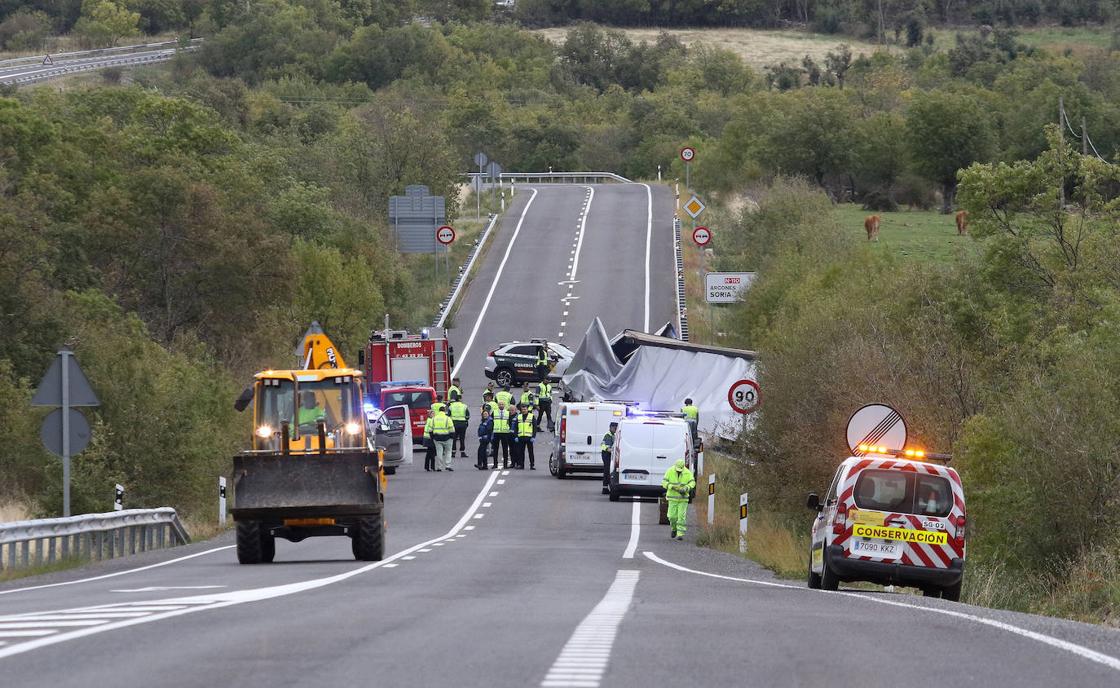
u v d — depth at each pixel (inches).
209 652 1044.5
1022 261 4202.8
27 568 2335.1
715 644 1106.1
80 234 4968.0
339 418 2536.9
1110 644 1171.3
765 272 7076.8
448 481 4532.5
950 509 1962.4
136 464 3430.1
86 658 1011.9
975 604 2062.0
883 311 3873.0
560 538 3125.0
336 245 7450.8
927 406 3243.1
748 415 3956.7
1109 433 2495.1
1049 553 2468.0
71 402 2480.3
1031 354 3218.5
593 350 5772.6
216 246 5142.7
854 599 1707.7
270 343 5541.3
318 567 2284.7
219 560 2561.5
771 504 3631.9
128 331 4370.1
